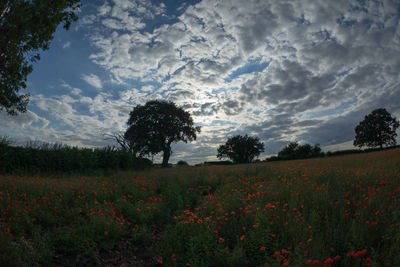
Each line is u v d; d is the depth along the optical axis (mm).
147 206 6285
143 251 4430
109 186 8969
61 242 4164
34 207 5582
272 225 4176
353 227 3527
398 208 4062
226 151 61875
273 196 6094
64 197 6855
